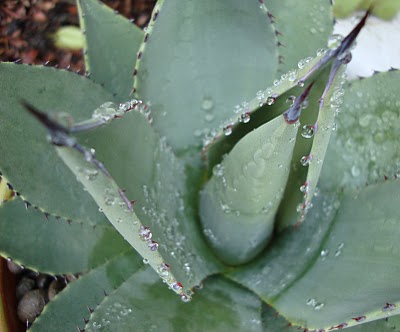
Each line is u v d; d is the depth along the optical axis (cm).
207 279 37
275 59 37
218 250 38
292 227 38
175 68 37
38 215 36
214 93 39
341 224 37
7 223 36
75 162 24
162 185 36
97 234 36
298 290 36
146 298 33
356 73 54
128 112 29
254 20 35
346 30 56
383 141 37
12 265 46
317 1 37
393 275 32
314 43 38
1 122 32
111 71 40
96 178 25
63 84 34
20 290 46
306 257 37
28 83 33
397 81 37
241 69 38
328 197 37
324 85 28
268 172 31
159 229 34
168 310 33
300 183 34
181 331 33
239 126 33
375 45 56
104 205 26
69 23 63
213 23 35
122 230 28
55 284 46
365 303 30
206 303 35
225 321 35
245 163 32
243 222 35
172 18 34
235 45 37
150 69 35
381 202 35
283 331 35
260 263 38
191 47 36
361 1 56
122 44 40
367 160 37
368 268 34
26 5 63
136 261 36
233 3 34
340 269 35
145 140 33
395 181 35
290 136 29
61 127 23
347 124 37
